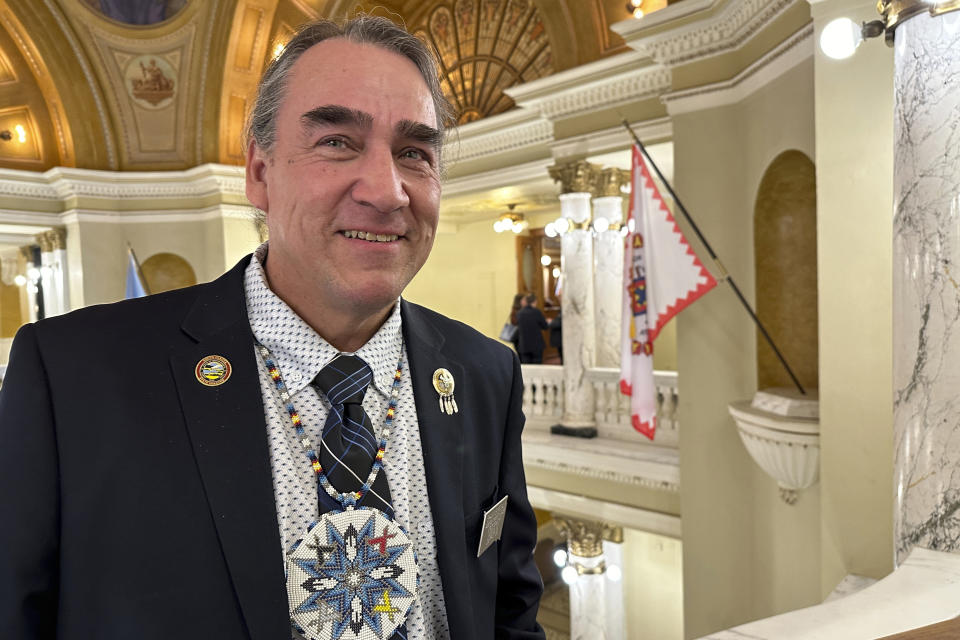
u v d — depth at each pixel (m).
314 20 1.05
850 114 3.49
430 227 1.07
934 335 2.21
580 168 7.29
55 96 12.31
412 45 1.07
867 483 3.46
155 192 12.91
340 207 0.98
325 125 0.98
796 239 5.00
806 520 4.57
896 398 2.39
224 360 1.03
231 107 12.29
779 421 4.28
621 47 6.91
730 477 5.43
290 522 0.99
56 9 11.27
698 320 5.57
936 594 1.80
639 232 5.41
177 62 12.05
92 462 0.92
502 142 8.65
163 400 0.98
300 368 1.06
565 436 7.78
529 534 1.37
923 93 2.26
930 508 2.19
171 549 0.91
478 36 8.82
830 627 1.61
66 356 0.98
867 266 3.44
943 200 2.20
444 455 1.15
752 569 5.34
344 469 1.03
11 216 12.54
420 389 1.19
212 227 12.82
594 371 7.68
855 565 3.51
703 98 5.36
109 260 12.89
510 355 1.42
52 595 0.94
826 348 3.64
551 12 7.36
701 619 5.64
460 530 1.12
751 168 5.07
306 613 0.95
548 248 13.19
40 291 15.04
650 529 6.81
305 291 1.07
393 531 1.02
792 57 4.30
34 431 0.93
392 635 0.99
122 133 12.63
